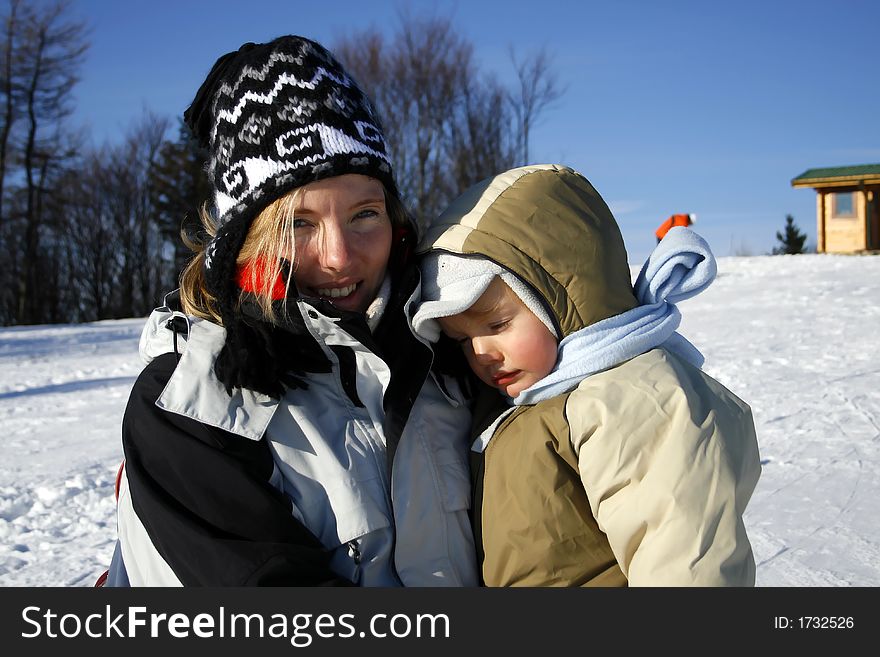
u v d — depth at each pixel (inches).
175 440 55.8
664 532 54.0
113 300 1699.1
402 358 63.7
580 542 59.6
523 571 59.7
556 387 62.2
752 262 812.0
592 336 61.7
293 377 60.2
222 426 56.8
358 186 62.0
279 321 59.2
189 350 59.7
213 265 60.1
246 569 53.1
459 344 67.4
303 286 62.9
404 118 1224.8
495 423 64.9
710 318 450.0
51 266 1657.2
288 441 59.7
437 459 64.7
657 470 55.5
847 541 127.6
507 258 61.7
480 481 64.4
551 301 62.2
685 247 65.7
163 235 1737.2
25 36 1482.5
